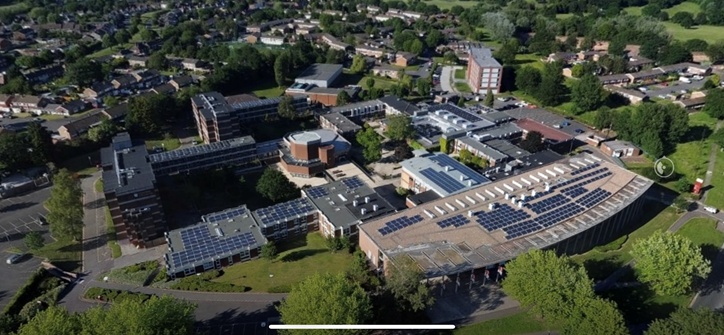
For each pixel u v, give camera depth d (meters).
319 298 86.88
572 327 88.19
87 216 141.88
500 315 101.06
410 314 96.44
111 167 140.12
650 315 103.88
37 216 141.25
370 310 91.12
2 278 114.94
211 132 180.12
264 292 108.50
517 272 96.94
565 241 113.62
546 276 93.62
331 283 91.00
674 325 84.44
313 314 83.81
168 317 84.44
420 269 99.62
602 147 182.88
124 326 81.75
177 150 166.00
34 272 115.69
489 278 111.56
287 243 129.75
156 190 124.06
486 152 167.50
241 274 115.12
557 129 195.38
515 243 111.69
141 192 121.44
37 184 157.25
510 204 127.50
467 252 108.56
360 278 104.62
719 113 193.12
